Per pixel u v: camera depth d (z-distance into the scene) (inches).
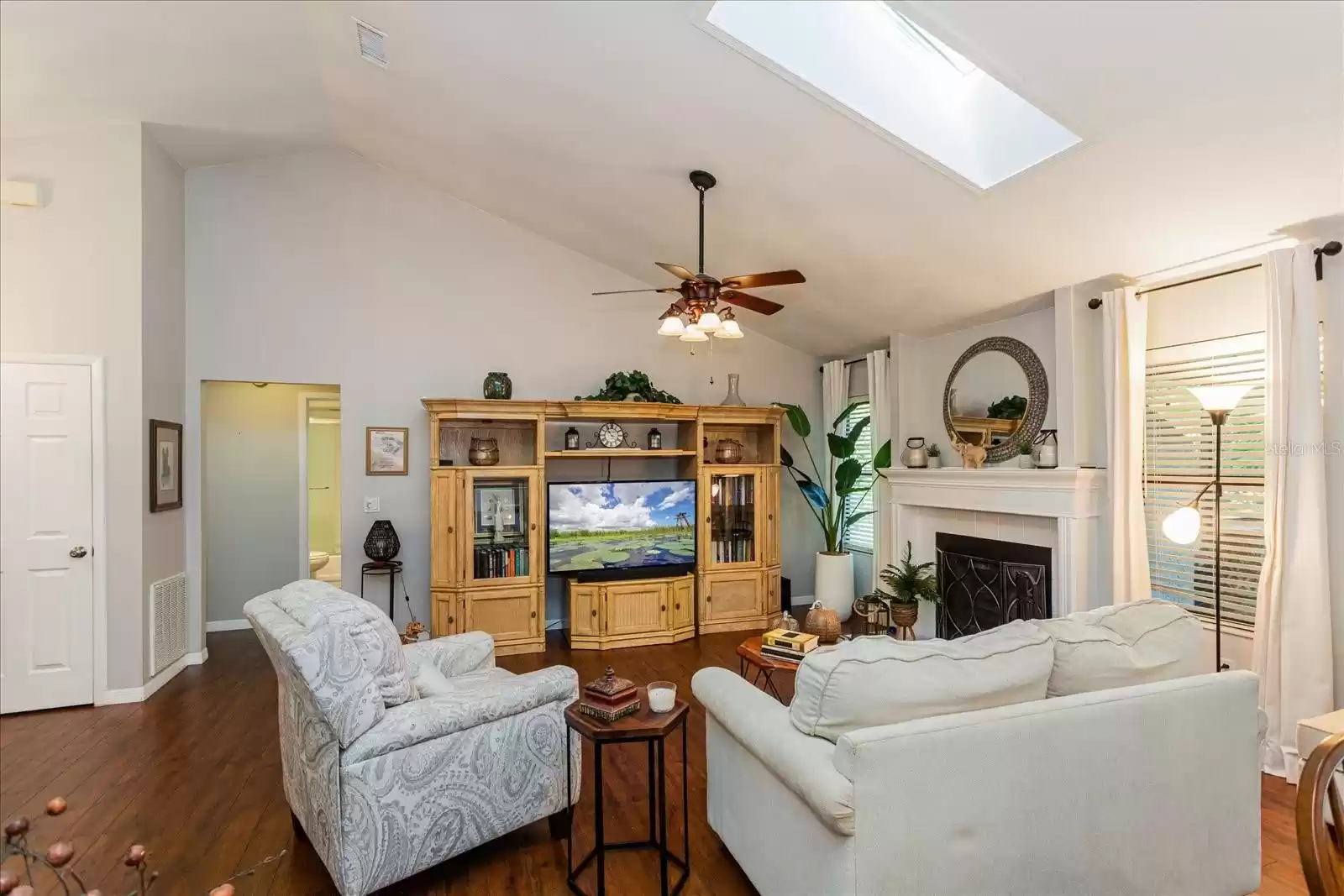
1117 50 91.2
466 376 213.6
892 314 200.1
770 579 225.5
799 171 141.4
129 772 119.4
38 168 152.0
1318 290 117.6
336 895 85.0
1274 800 108.2
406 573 206.7
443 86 147.4
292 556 233.3
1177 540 124.9
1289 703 115.4
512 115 151.5
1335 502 115.1
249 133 177.8
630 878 89.5
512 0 114.3
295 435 234.4
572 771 99.5
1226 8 81.2
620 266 226.5
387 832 81.0
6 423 148.7
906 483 209.2
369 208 204.8
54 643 151.0
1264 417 124.1
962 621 195.2
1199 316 138.8
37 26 121.9
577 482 212.1
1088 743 72.5
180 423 181.0
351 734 79.0
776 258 184.9
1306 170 102.6
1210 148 104.0
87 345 154.4
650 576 208.8
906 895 64.5
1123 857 74.8
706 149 141.9
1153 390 147.6
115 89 145.7
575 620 200.5
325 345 199.8
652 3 105.7
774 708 81.9
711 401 243.9
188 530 184.9
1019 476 166.9
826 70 115.2
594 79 129.3
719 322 134.9
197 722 142.9
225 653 195.8
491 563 196.1
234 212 191.8
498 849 96.7
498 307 217.3
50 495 151.3
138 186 159.2
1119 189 119.2
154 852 94.4
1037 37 92.0
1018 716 69.4
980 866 67.6
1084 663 78.5
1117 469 146.9
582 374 226.5
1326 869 37.4
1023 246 145.0
